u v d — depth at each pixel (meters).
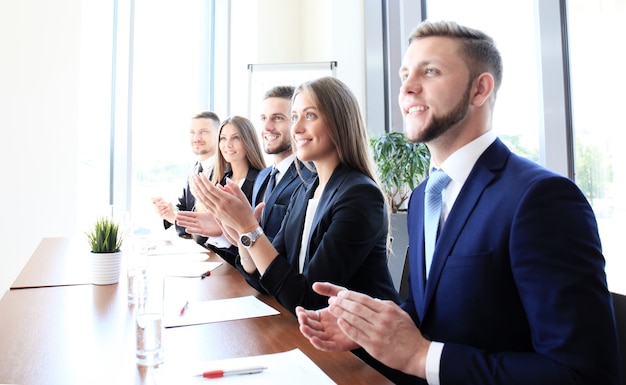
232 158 2.47
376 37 3.74
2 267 3.14
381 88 3.74
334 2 3.79
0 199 3.15
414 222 1.08
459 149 0.92
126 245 1.87
